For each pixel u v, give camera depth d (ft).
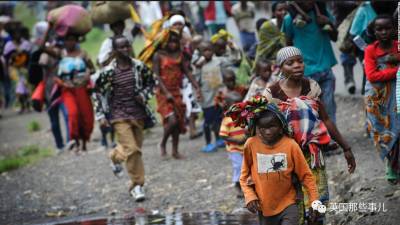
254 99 25.00
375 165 36.37
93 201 41.68
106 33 118.21
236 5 66.54
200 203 38.42
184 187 41.65
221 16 71.41
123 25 51.62
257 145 25.50
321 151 26.81
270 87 27.50
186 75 48.26
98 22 52.06
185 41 55.16
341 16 50.26
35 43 78.07
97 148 58.03
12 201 43.32
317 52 41.04
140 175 40.27
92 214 38.88
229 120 37.73
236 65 50.88
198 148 51.80
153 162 48.73
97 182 45.62
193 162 47.19
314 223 26.30
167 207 38.68
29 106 86.69
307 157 26.84
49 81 55.31
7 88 88.63
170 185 42.55
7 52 80.38
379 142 32.32
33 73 56.39
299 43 41.14
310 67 40.68
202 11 75.92
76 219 37.70
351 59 54.90
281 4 46.68
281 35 44.37
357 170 35.88
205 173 43.80
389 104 31.81
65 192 44.32
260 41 44.83
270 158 25.27
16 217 39.83
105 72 39.75
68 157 54.65
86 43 115.44
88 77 54.03
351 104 53.98
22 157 58.23
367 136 43.86
